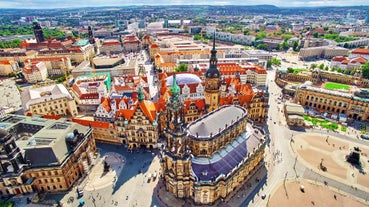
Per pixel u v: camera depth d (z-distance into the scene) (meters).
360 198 93.31
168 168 92.81
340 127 144.25
